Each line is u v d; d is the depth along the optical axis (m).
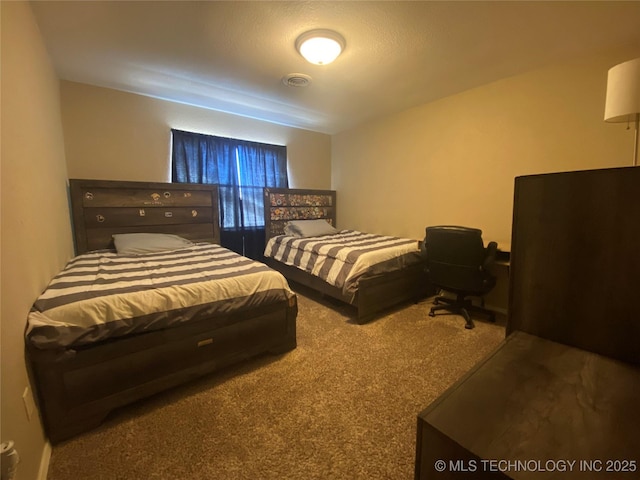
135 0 1.62
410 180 3.61
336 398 1.62
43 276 1.56
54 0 1.61
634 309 0.93
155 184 3.12
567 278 1.05
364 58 2.28
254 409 1.53
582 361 0.96
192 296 1.63
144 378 1.51
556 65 2.41
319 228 3.95
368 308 2.65
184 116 3.38
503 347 1.05
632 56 2.09
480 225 2.99
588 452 0.63
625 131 2.14
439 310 2.93
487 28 1.90
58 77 2.64
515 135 2.68
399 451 1.28
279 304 2.01
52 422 1.29
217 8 1.69
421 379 1.79
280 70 2.49
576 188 1.01
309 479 1.15
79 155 2.83
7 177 1.12
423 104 3.37
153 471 1.18
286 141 4.24
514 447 0.65
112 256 2.50
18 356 1.10
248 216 3.89
